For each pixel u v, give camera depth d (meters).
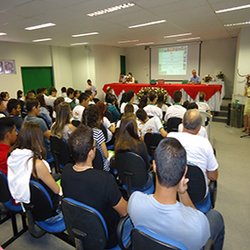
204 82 9.21
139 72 11.90
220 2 3.99
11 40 8.07
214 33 7.91
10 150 1.74
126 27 6.10
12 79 8.59
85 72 10.72
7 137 1.93
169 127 3.62
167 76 11.05
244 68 7.10
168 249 0.82
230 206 2.56
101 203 1.21
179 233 0.91
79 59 10.77
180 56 10.53
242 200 2.68
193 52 10.20
